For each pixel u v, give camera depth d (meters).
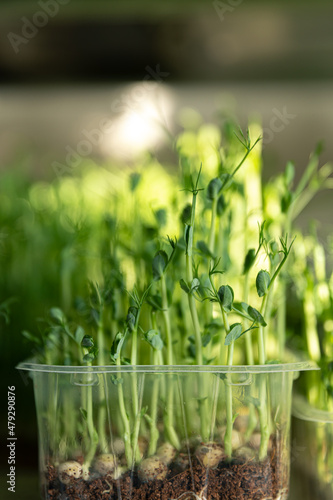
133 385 0.52
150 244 0.54
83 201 0.61
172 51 0.68
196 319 0.52
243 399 0.52
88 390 0.52
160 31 0.65
